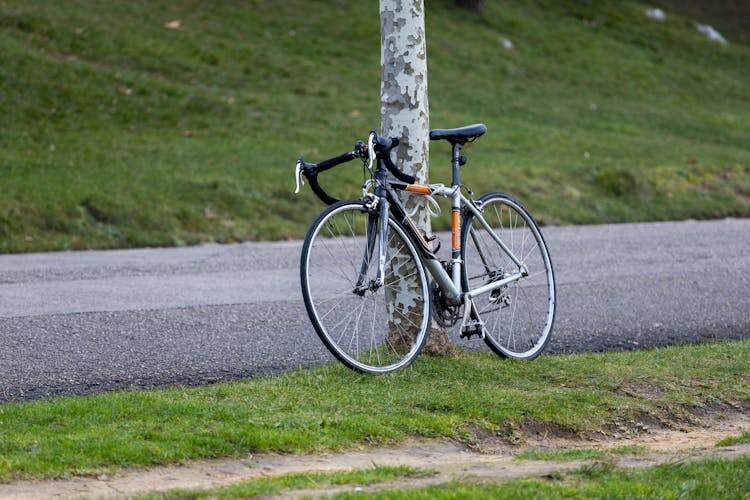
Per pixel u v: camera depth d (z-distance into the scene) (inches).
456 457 405.7
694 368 555.8
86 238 1087.0
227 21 2325.3
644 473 354.3
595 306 751.1
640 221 1396.4
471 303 522.9
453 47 2438.5
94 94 1713.8
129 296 766.5
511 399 468.1
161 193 1219.2
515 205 566.3
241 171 1365.7
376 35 2429.9
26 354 580.1
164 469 364.5
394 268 528.4
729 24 3462.1
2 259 975.0
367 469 362.3
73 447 373.1
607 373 532.7
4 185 1157.1
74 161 1348.4
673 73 2667.3
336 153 1547.7
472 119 1889.8
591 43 2760.8
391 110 533.3
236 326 666.8
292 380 498.3
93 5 2219.5
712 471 358.9
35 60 1777.8
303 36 2330.2
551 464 379.2
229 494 322.7
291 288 811.4
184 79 1919.3
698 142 2026.3
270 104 1831.9
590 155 1704.0
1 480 341.1
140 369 553.9
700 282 864.9
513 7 2915.8
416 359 532.7
